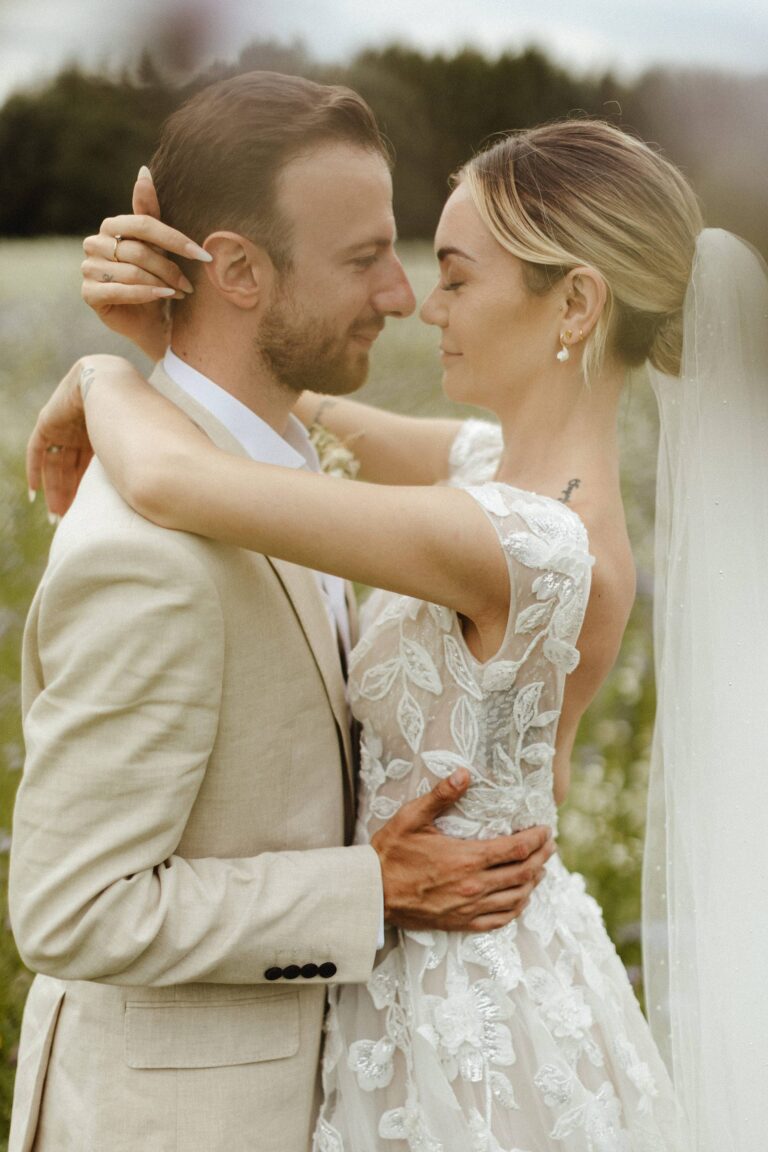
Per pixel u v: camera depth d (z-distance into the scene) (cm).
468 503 166
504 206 180
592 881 315
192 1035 169
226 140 175
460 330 186
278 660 172
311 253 178
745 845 183
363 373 190
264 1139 170
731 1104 181
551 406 185
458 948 175
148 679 157
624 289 180
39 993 187
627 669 375
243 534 159
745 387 188
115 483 167
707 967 184
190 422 176
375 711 182
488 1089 168
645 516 460
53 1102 175
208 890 163
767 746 184
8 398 609
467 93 1445
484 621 170
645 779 339
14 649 383
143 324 200
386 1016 176
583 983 183
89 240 183
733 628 186
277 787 174
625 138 187
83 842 159
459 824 176
